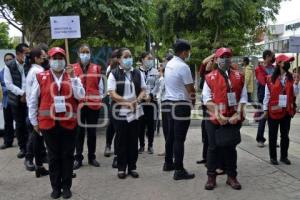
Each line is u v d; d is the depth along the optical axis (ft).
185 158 26.50
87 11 34.14
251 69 44.52
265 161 25.45
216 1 41.78
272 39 92.89
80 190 20.15
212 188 20.02
